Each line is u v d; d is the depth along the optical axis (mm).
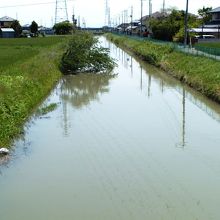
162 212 11703
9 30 118062
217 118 22578
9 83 24953
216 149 17156
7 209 12102
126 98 28969
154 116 23125
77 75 42031
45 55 43531
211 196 12664
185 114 23547
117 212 11758
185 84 34781
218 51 40125
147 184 13656
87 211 11859
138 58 63562
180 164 15422
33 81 28797
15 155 16844
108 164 15594
